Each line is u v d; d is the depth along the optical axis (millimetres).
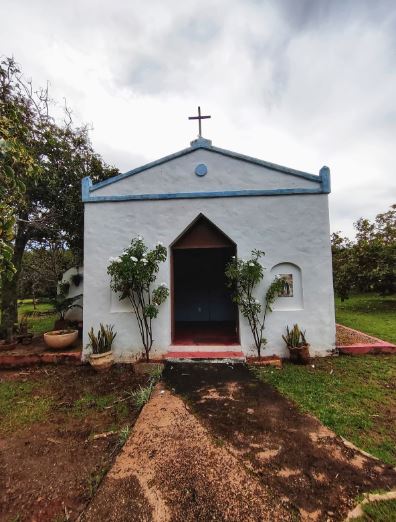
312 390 4738
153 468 2910
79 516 2393
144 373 5934
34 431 3910
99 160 9922
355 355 6516
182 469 2877
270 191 6785
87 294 6949
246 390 4812
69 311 9750
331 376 5363
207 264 11445
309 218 6711
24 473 3037
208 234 7285
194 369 5918
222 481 2693
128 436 3549
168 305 6805
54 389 5391
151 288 6840
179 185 7062
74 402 4801
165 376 5562
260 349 6582
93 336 6570
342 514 2281
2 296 8219
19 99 7270
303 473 2764
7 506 2590
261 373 5590
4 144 2896
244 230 6828
